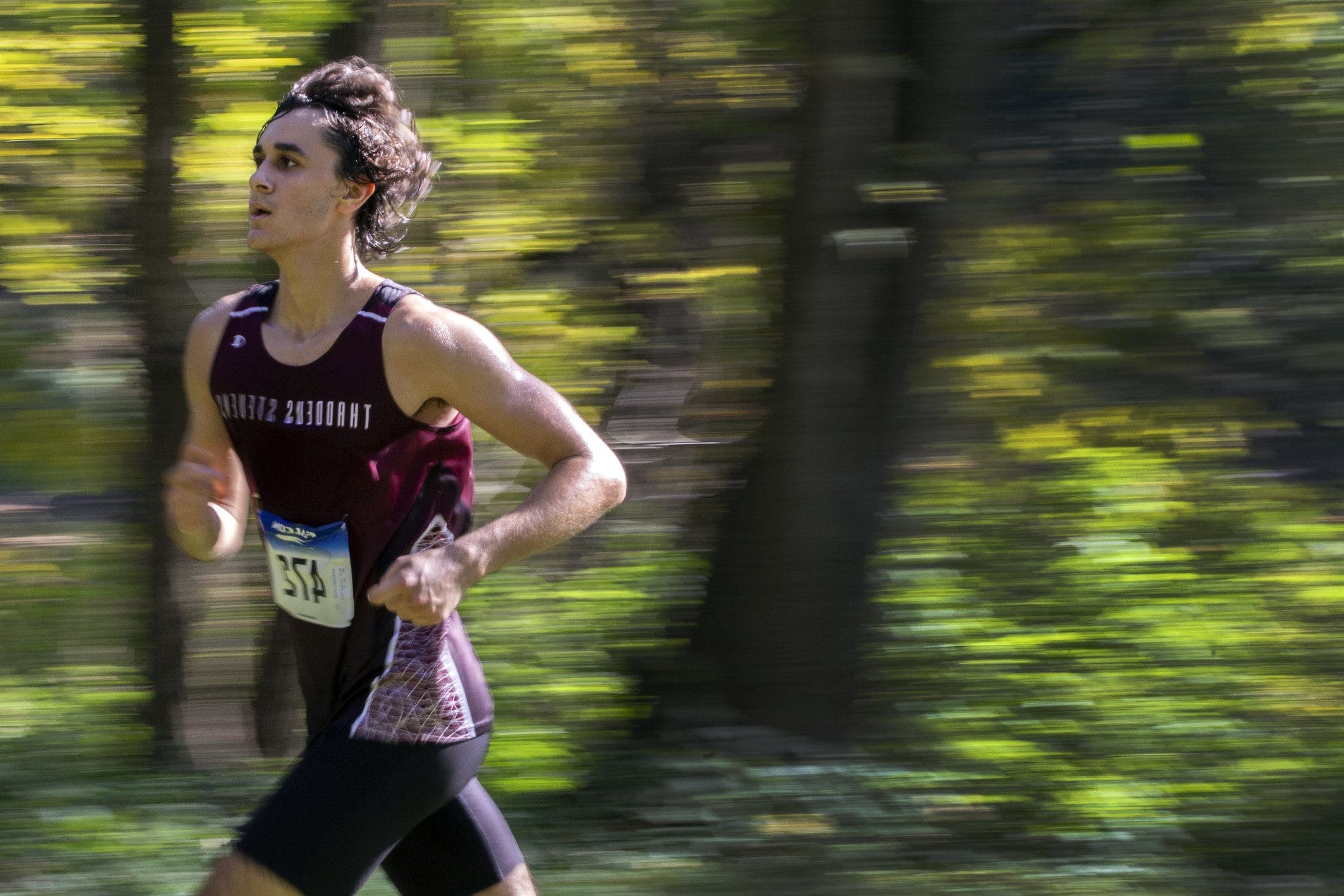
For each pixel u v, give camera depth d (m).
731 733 17.92
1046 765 17.50
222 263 19.56
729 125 22.22
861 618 17.98
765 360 21.25
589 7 21.78
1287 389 21.69
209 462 9.10
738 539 18.55
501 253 21.58
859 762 17.45
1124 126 20.31
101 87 20.72
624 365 22.88
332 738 8.84
